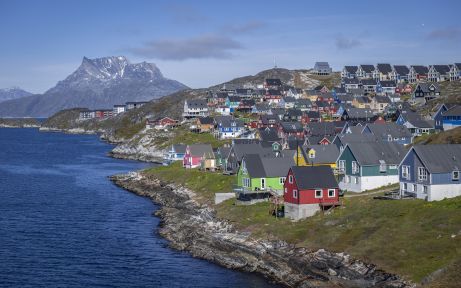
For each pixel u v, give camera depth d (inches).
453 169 3280.0
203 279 2810.0
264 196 4020.7
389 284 2332.7
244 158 4207.7
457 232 2588.6
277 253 2938.0
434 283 2237.9
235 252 3137.3
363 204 3380.9
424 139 5246.1
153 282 2768.2
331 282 2529.5
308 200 3371.1
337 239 2856.8
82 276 2851.9
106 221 4156.0
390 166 3946.9
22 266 3002.0
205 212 4033.0
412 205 3137.3
